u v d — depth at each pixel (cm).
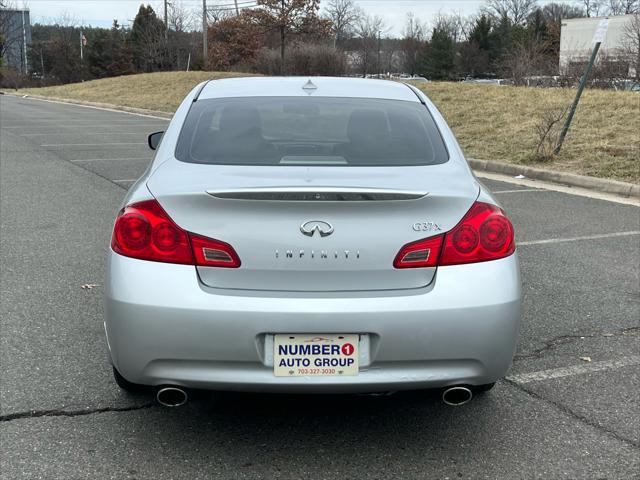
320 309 263
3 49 6322
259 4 4728
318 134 335
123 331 271
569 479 279
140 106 2642
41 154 1301
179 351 267
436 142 338
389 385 271
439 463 290
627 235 687
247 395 347
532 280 541
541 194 912
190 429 315
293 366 268
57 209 790
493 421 326
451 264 276
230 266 270
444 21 7619
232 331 264
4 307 469
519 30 6775
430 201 272
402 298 268
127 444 301
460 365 275
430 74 6756
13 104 3005
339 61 3697
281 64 3778
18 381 359
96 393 348
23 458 289
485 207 284
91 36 7125
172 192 272
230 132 334
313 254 269
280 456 294
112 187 936
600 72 2248
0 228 696
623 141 1161
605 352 406
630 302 491
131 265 273
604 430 318
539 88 1911
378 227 270
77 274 544
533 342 420
